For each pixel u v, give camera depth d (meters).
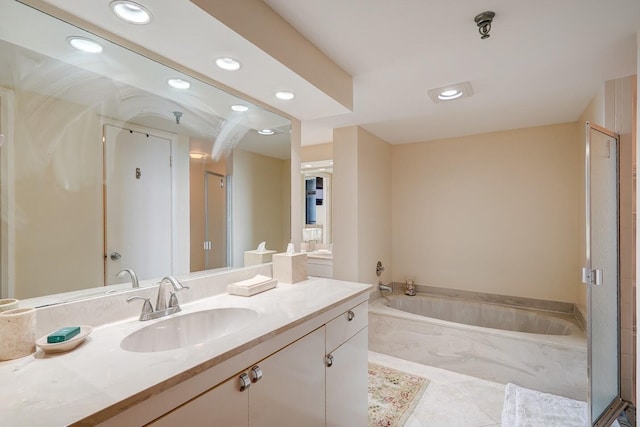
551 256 3.00
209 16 1.06
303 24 1.44
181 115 1.54
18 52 1.02
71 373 0.81
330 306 1.46
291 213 2.19
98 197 1.24
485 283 3.31
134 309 1.29
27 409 0.66
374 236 3.42
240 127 1.84
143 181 1.40
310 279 2.07
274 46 1.34
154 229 1.44
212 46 1.26
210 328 1.38
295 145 2.21
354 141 3.07
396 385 2.37
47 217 1.09
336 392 1.52
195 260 1.63
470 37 1.53
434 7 1.31
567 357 2.22
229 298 1.57
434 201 3.60
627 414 1.98
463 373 2.56
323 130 3.24
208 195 1.69
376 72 1.91
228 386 0.96
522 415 1.99
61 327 1.07
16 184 1.02
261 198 1.99
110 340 1.04
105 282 1.25
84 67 1.17
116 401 0.68
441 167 3.55
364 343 1.80
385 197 3.69
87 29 1.12
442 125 3.04
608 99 2.04
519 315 3.00
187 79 1.49
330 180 3.75
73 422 0.62
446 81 2.04
